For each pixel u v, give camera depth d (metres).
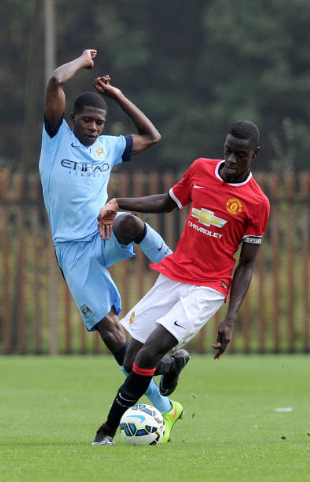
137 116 29.33
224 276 24.73
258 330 66.12
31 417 32.03
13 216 79.31
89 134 27.69
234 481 18.62
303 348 62.16
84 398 38.69
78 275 27.11
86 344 69.12
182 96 131.25
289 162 77.81
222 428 29.12
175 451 23.02
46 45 63.25
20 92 128.62
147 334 24.95
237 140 23.78
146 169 127.81
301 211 67.12
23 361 57.53
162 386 26.61
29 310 68.56
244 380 45.97
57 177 27.33
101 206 27.75
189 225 24.94
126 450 23.20
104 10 132.38
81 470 19.91
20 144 129.25
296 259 70.38
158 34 134.88
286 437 26.52
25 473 19.56
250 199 24.41
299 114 128.75
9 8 129.12
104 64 132.25
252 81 125.81
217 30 125.38
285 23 126.31
